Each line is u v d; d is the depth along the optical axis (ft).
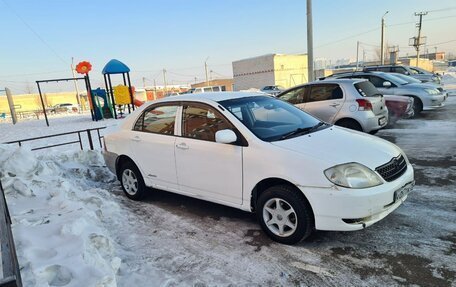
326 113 24.09
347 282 8.95
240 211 14.12
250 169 11.43
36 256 8.91
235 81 167.84
